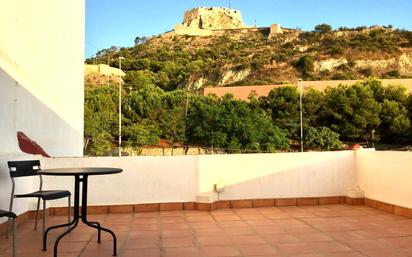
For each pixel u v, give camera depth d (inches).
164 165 259.0
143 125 1729.8
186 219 226.7
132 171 255.3
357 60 2733.8
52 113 290.8
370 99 1754.4
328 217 227.1
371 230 191.9
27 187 228.7
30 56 245.4
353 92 1782.7
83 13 407.5
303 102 1833.2
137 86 2310.5
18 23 227.1
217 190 261.1
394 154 237.5
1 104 200.7
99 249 161.8
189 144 1724.9
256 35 3895.2
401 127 1724.9
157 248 162.9
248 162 268.7
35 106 253.3
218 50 3280.0
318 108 1827.0
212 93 2012.8
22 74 231.3
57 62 305.7
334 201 277.0
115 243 153.9
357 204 269.0
